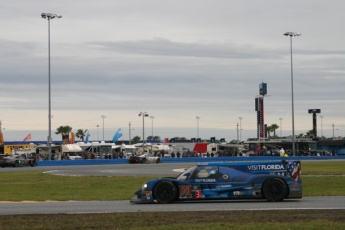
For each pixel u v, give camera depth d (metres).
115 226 11.29
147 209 14.73
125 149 86.25
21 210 14.80
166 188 16.47
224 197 16.39
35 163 57.78
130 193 21.55
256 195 16.36
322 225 10.91
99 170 44.78
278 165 16.75
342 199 17.34
